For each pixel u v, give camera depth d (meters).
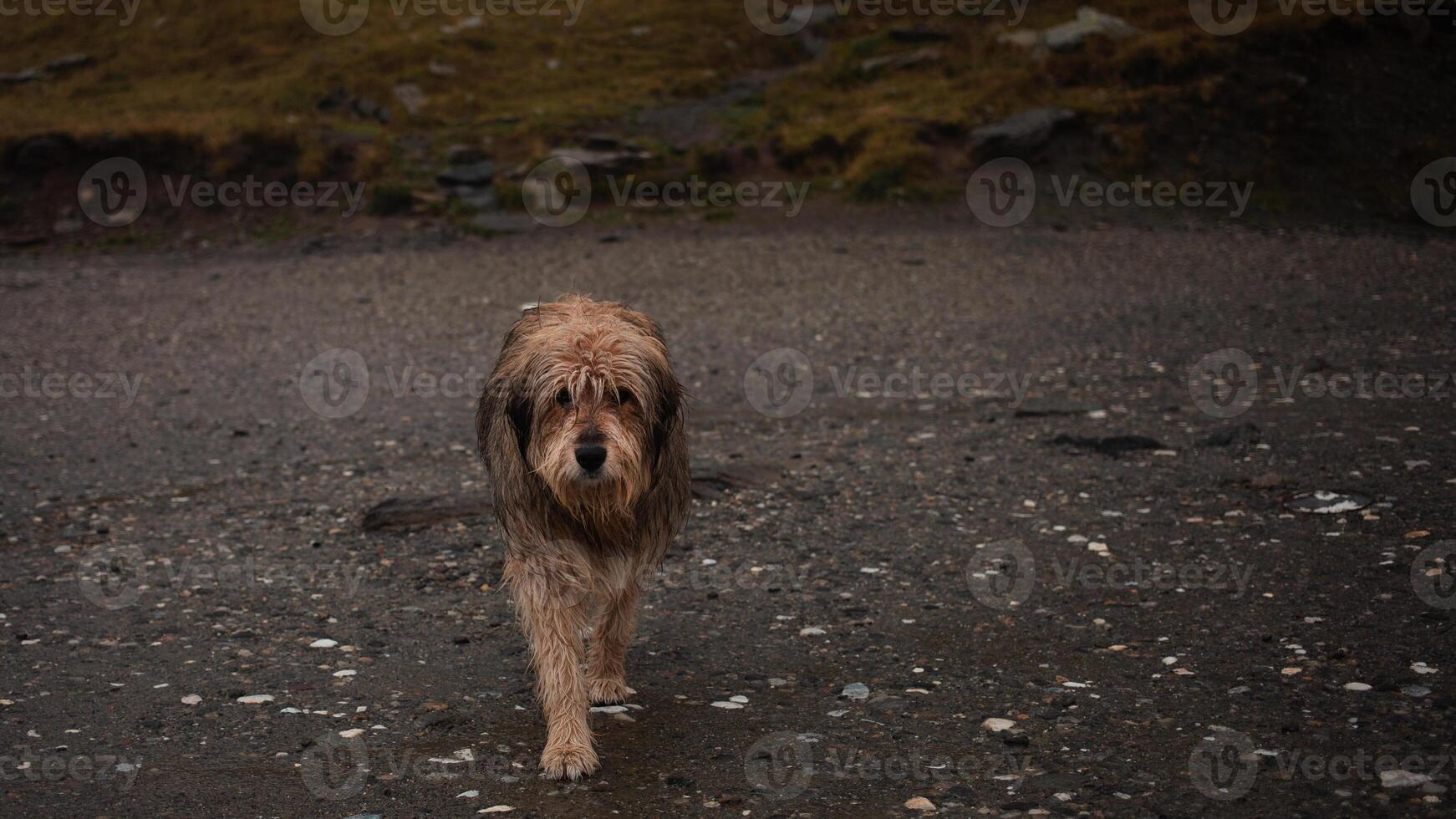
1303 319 12.48
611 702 4.65
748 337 13.02
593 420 3.86
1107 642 5.11
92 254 19.23
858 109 24.28
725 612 5.69
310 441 9.30
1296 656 4.80
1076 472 7.77
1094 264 16.16
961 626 5.40
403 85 26.91
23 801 3.81
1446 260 15.33
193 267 18.11
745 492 7.61
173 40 31.66
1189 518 6.74
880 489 7.61
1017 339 12.33
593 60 29.53
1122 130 21.47
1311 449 7.86
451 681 4.88
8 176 21.88
